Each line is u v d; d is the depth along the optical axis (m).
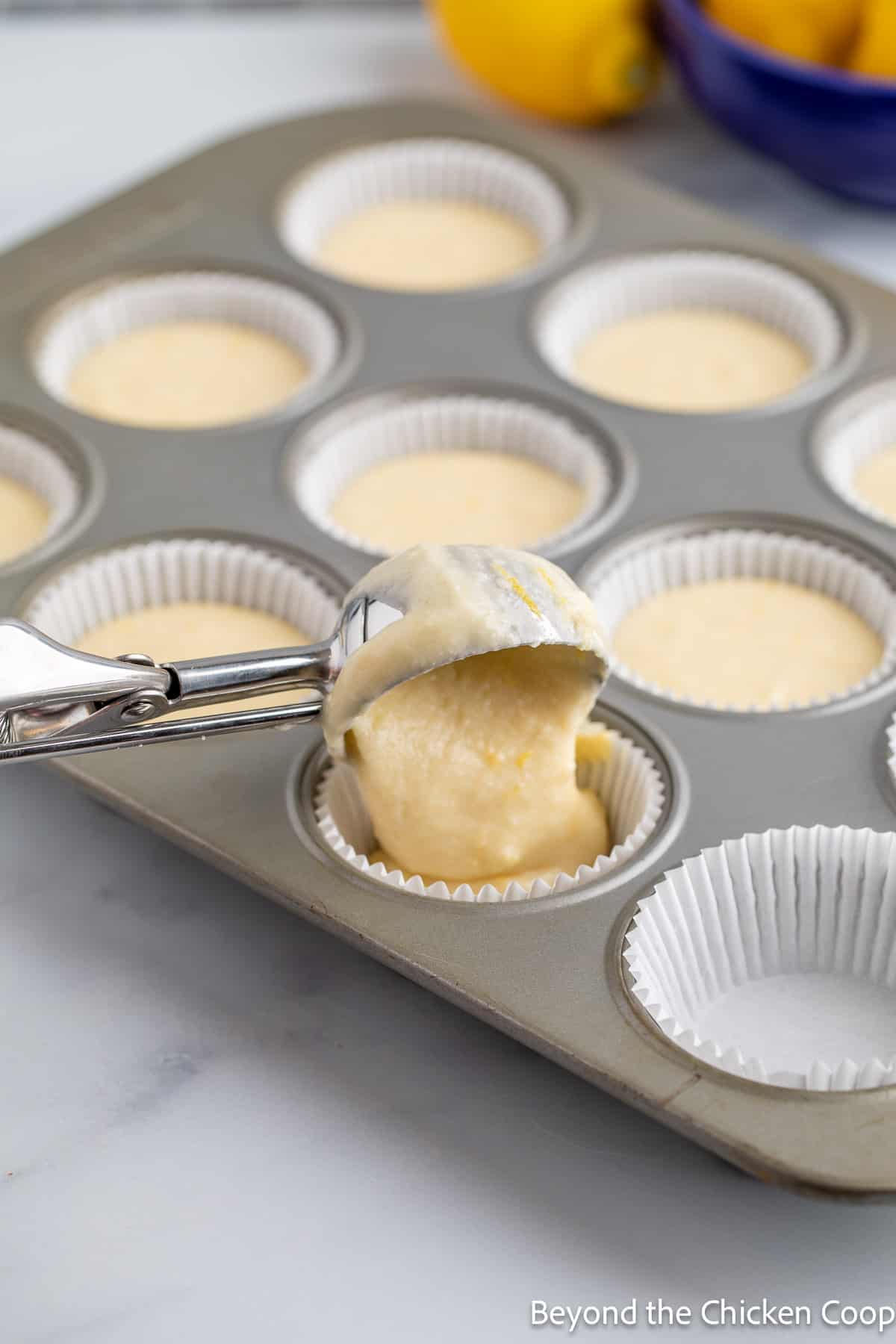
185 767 0.63
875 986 0.62
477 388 0.73
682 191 0.82
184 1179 0.59
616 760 0.64
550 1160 0.59
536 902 0.60
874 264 0.79
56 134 0.84
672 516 0.69
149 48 0.88
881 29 0.76
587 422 0.72
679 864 0.61
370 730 0.61
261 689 0.59
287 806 0.62
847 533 0.69
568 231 0.78
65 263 0.77
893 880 0.61
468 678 0.61
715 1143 0.57
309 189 0.80
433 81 0.87
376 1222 0.58
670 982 0.60
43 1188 0.59
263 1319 0.57
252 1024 0.61
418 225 0.81
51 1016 0.61
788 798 0.62
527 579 0.59
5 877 0.64
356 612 0.59
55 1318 0.57
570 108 0.83
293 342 0.76
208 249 0.77
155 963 0.62
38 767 0.66
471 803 0.61
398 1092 0.60
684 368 0.76
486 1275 0.58
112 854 0.64
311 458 0.71
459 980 0.59
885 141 0.76
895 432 0.73
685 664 0.68
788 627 0.69
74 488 0.70
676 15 0.78
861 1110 0.57
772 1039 0.60
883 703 0.64
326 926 0.60
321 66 0.87
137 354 0.76
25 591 0.67
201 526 0.69
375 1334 0.57
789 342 0.76
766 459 0.71
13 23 0.90
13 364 0.73
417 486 0.73
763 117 0.77
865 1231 0.58
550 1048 0.58
